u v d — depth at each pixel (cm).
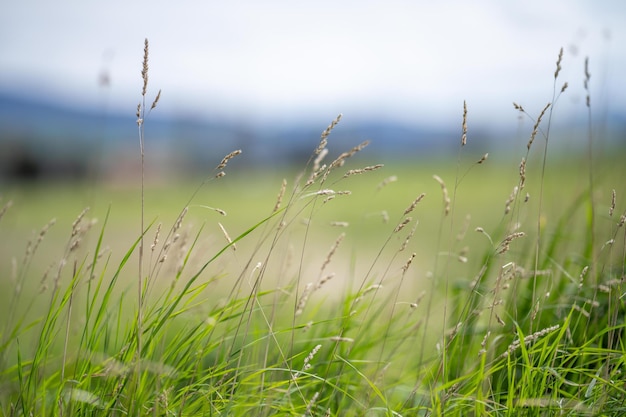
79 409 244
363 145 250
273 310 279
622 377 269
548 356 281
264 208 2481
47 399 280
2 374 277
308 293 267
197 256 323
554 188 437
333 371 306
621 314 304
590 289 317
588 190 360
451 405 254
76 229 255
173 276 290
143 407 241
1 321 420
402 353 331
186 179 3547
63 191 3041
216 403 259
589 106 313
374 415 278
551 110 272
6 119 5622
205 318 289
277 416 253
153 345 258
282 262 342
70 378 254
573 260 338
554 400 240
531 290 331
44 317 291
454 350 304
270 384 262
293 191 260
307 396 295
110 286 249
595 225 356
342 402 278
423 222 1255
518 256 347
